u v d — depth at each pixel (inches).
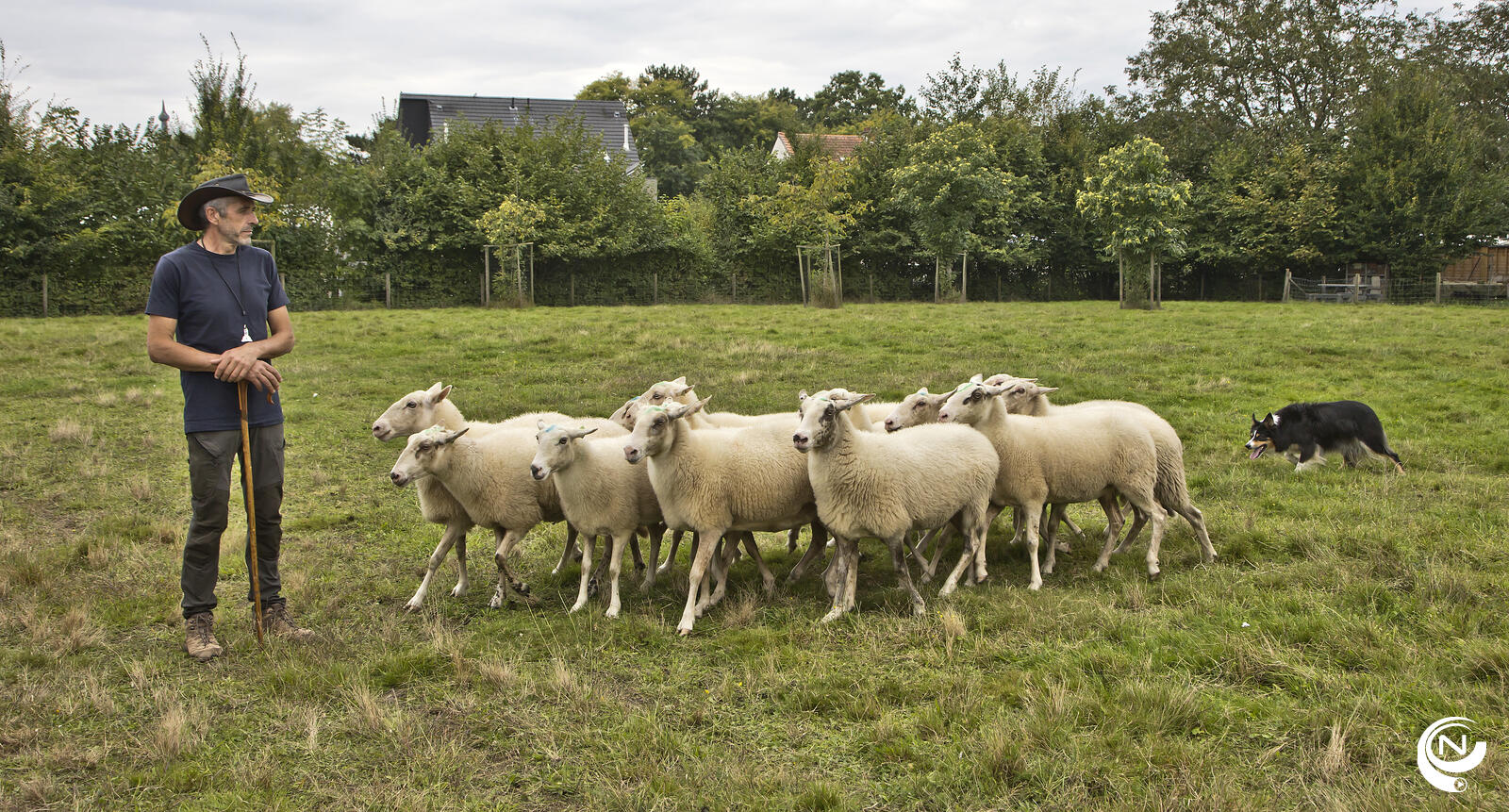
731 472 240.7
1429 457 382.0
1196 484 356.8
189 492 345.1
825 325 856.3
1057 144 1573.6
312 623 231.0
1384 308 1098.7
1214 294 1536.7
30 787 151.5
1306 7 1753.2
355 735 172.7
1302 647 197.5
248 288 212.1
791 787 152.1
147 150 1158.3
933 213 1385.3
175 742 164.6
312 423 459.2
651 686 194.1
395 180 1307.8
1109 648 198.8
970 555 256.2
